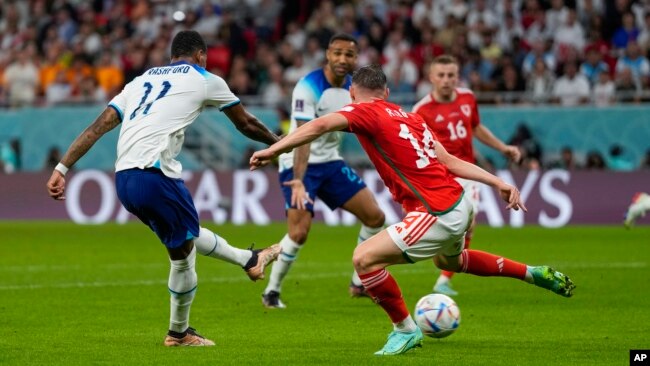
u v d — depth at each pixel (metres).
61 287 36.03
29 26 85.38
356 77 23.31
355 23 77.12
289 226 31.78
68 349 23.48
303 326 27.55
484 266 24.33
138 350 23.31
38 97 78.56
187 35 23.75
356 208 32.88
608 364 21.53
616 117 64.69
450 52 73.19
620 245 49.97
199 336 24.17
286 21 82.62
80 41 78.50
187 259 22.91
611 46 73.38
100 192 68.56
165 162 22.48
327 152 32.53
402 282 37.59
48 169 71.75
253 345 24.17
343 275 39.75
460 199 22.67
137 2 86.31
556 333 26.02
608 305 31.20
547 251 47.19
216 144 70.50
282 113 67.75
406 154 22.42
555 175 62.41
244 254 23.55
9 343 24.42
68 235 57.88
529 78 68.56
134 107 22.94
